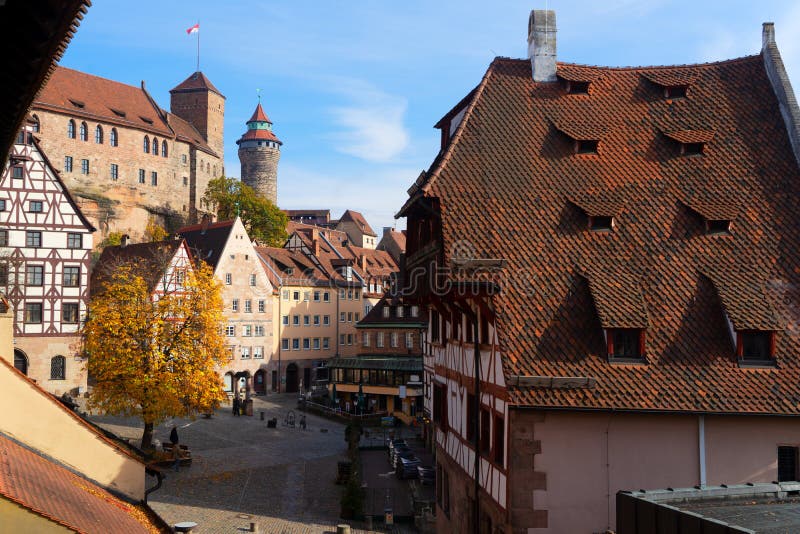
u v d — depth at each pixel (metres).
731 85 20.80
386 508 30.94
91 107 92.38
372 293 89.19
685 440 15.19
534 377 15.19
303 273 80.19
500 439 16.36
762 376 15.48
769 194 18.23
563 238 17.61
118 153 94.69
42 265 52.06
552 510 14.98
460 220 17.75
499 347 16.06
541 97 20.89
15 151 51.12
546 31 21.56
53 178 52.88
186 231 77.44
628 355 15.84
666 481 15.11
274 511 29.92
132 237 95.50
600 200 18.28
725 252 17.30
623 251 17.41
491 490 16.77
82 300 53.22
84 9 7.07
